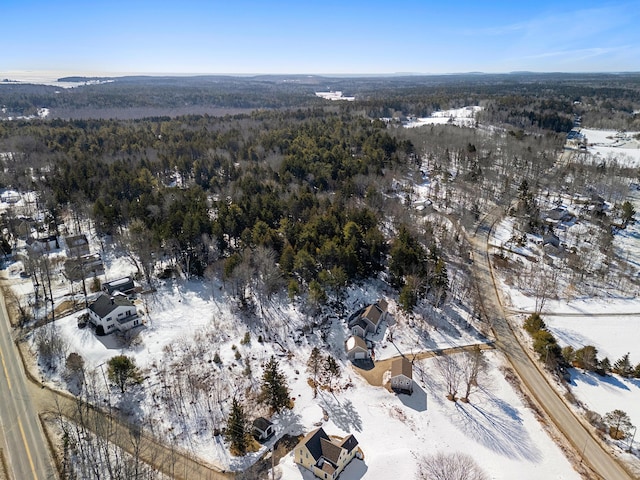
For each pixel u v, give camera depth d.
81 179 100.88
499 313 69.25
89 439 43.09
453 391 52.50
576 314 69.31
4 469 39.94
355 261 69.50
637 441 46.38
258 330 62.09
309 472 40.66
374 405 49.97
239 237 81.62
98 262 77.06
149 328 61.94
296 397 50.34
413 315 66.94
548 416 49.75
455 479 39.53
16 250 84.25
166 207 86.56
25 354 55.81
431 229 86.44
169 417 46.53
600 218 99.69
